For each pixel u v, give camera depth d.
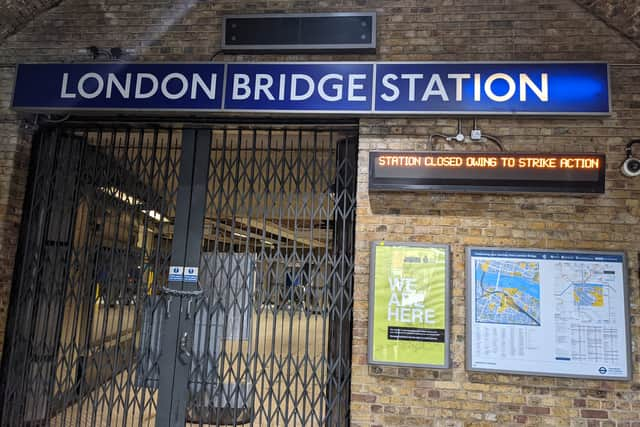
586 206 3.96
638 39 4.08
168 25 4.61
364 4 4.45
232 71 4.31
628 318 3.79
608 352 3.77
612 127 4.03
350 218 4.37
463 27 4.31
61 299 4.55
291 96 4.23
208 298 4.35
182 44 4.57
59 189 4.74
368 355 3.92
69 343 4.72
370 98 4.16
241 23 4.46
